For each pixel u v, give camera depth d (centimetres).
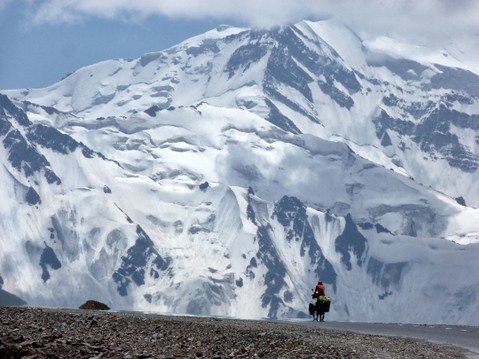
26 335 5591
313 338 6950
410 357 5878
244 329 7331
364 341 7106
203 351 5553
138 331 6631
